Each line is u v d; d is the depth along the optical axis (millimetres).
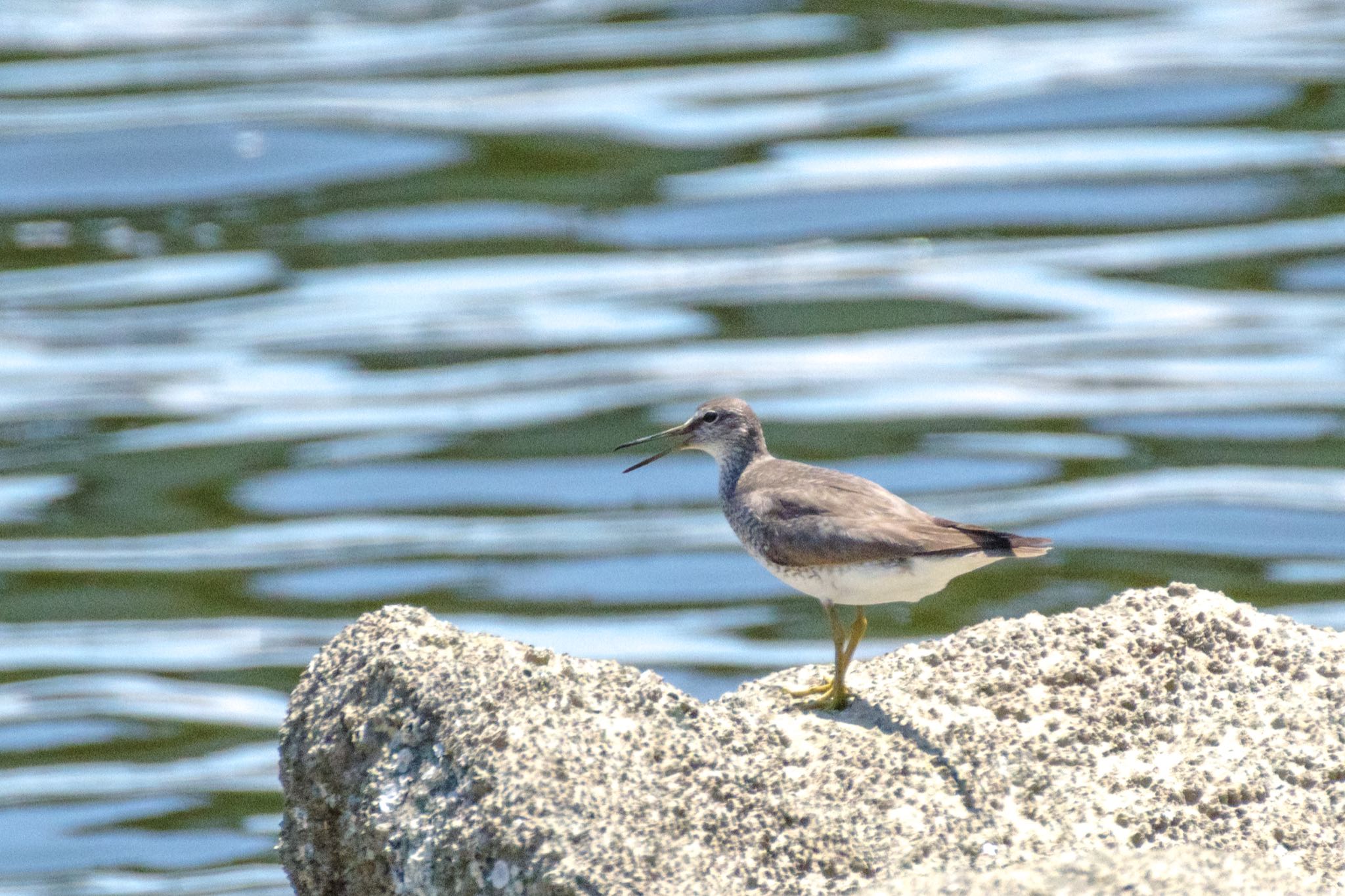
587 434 19156
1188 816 6918
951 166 24734
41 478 18359
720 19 29703
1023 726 7477
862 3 30281
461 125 25719
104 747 13609
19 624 15477
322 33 29875
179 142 25375
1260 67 26891
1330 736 7254
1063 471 18000
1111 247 22703
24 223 23828
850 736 7426
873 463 18125
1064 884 5926
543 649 7660
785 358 20594
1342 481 17500
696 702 7512
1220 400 19266
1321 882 6543
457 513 17844
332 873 7625
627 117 26141
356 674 7629
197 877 11719
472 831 6844
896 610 15703
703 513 17906
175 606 15898
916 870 6641
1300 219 23016
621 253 23344
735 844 6766
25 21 30312
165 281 22703
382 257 23312
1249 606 8164
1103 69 27141
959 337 21047
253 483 18297
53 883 11672
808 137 25578
